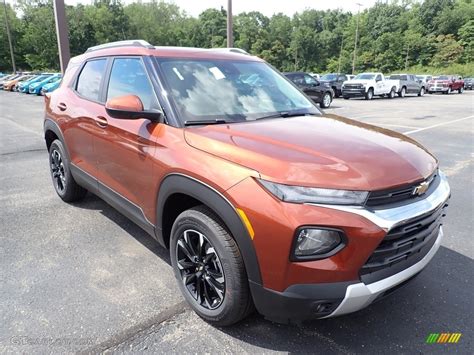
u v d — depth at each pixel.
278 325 2.58
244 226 2.12
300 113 3.33
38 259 3.40
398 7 93.75
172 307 2.77
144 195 2.98
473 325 2.61
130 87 3.26
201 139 2.51
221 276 2.40
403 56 85.12
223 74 3.32
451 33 85.25
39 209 4.59
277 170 2.10
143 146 2.88
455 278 3.20
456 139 9.54
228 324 2.50
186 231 2.60
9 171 6.40
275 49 97.31
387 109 17.67
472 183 5.89
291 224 1.97
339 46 99.56
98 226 4.12
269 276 2.10
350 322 2.63
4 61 70.50
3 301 2.79
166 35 96.12
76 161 4.14
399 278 2.18
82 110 3.83
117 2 89.19
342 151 2.32
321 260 1.99
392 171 2.19
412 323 2.62
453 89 36.03
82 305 2.76
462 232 4.11
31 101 21.73
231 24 15.34
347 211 1.98
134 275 3.17
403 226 2.10
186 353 2.33
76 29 75.25
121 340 2.42
